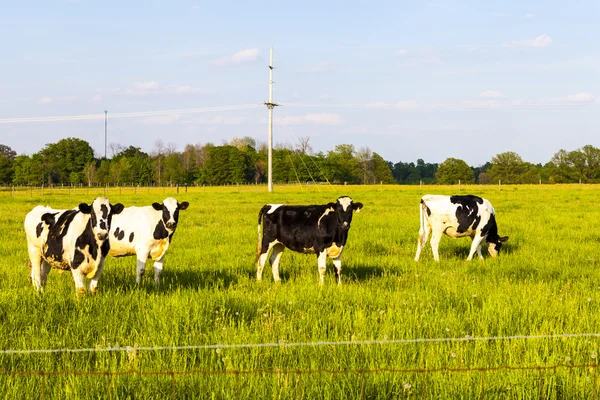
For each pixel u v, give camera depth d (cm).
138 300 912
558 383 627
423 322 806
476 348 702
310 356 672
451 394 595
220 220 2580
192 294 932
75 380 603
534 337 723
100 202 970
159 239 1150
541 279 1214
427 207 1538
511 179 13138
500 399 600
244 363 663
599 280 1198
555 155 13012
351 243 1750
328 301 950
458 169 13688
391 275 1229
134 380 609
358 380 612
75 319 802
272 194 5269
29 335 739
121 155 13875
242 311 874
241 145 15038
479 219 1525
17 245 1712
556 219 2455
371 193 5269
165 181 11762
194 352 687
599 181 12531
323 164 11994
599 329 800
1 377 612
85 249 970
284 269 1355
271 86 6078
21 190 7250
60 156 12681
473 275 1257
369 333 766
